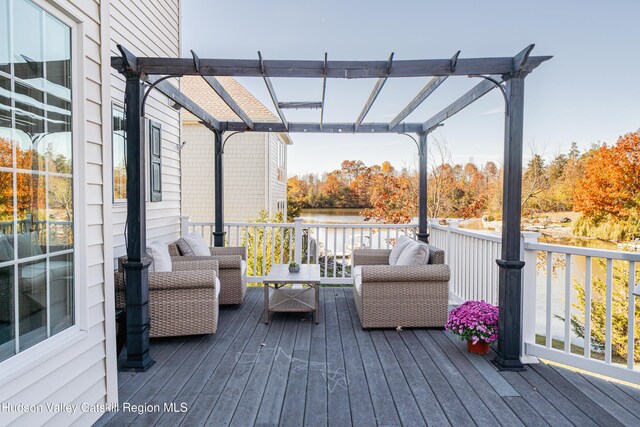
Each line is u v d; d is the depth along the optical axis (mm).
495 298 3678
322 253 10391
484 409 2262
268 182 9852
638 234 8578
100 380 2182
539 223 10281
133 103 2740
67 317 1979
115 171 3982
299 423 2109
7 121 1696
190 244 4406
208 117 4723
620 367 2555
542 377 2688
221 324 3809
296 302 3979
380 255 4730
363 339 3428
